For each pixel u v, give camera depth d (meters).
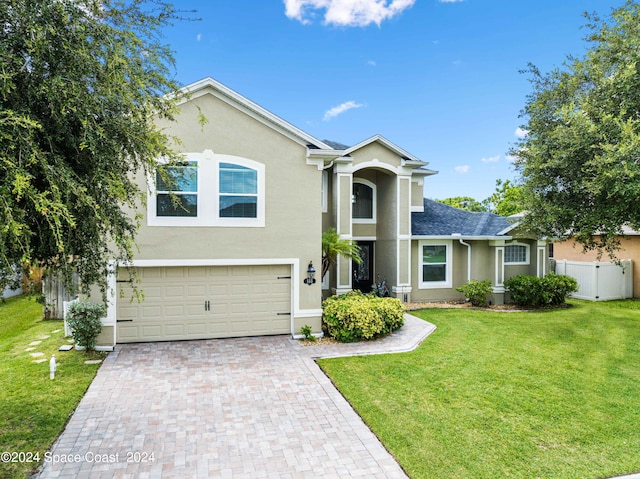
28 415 6.64
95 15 5.41
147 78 6.24
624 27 11.20
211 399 7.43
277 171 11.44
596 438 6.09
